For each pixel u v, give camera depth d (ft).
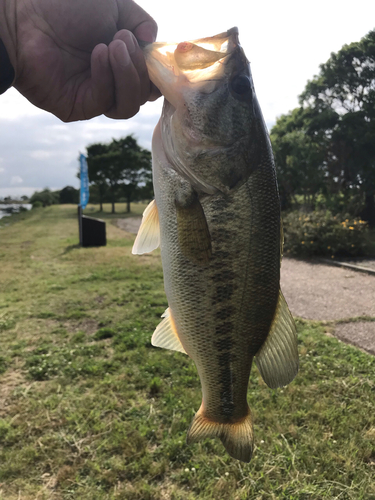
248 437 1.10
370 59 12.30
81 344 2.90
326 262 6.48
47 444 1.78
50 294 4.37
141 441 1.77
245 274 1.00
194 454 1.69
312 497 1.48
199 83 0.95
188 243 0.98
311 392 2.14
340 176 12.65
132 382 2.32
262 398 2.09
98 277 5.21
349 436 1.78
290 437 1.79
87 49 1.00
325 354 2.61
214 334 1.02
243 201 0.98
